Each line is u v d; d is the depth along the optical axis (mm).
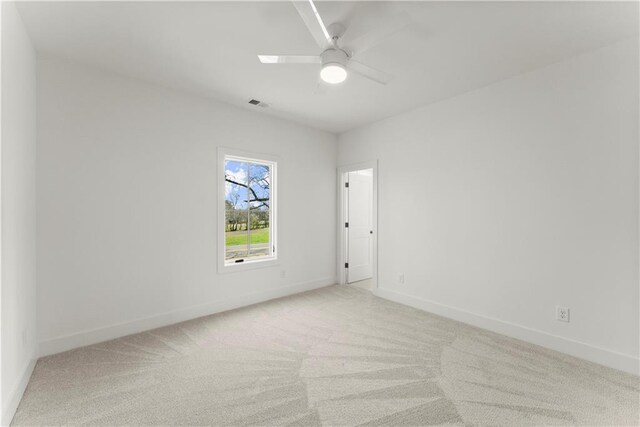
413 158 3654
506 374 2133
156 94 2979
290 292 4172
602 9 1854
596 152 2303
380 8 1866
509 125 2805
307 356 2389
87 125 2584
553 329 2533
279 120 4016
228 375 2111
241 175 3857
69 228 2490
